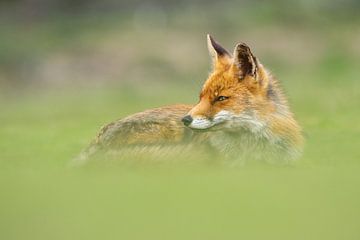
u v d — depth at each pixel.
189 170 14.89
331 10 52.28
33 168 16.33
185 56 47.12
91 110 33.88
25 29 51.75
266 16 51.84
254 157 15.48
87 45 48.91
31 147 20.44
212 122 15.12
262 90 15.41
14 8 54.84
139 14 53.72
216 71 15.65
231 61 15.76
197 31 50.41
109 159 15.71
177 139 15.45
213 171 14.66
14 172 15.45
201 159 15.34
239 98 15.27
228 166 15.41
